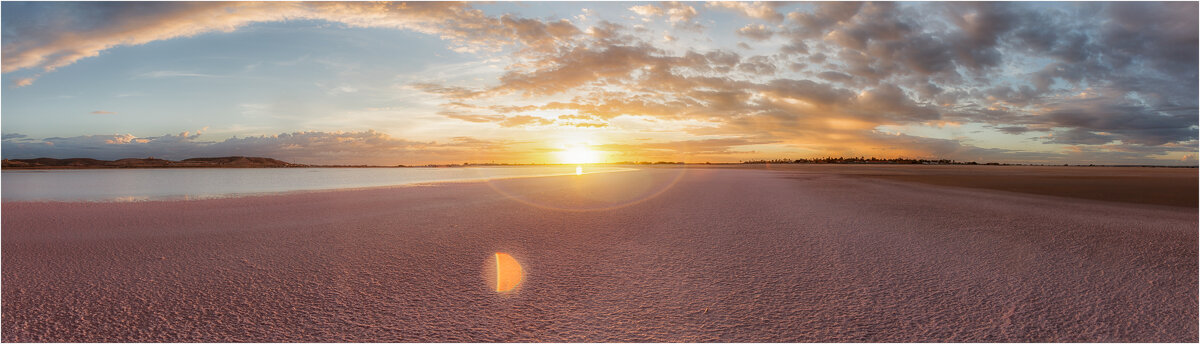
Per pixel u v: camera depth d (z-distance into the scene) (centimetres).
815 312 407
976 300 435
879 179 3216
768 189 2133
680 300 441
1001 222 951
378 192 1895
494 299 446
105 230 846
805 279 508
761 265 575
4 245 700
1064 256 616
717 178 3712
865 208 1245
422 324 384
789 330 369
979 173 4678
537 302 437
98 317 396
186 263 584
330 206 1296
